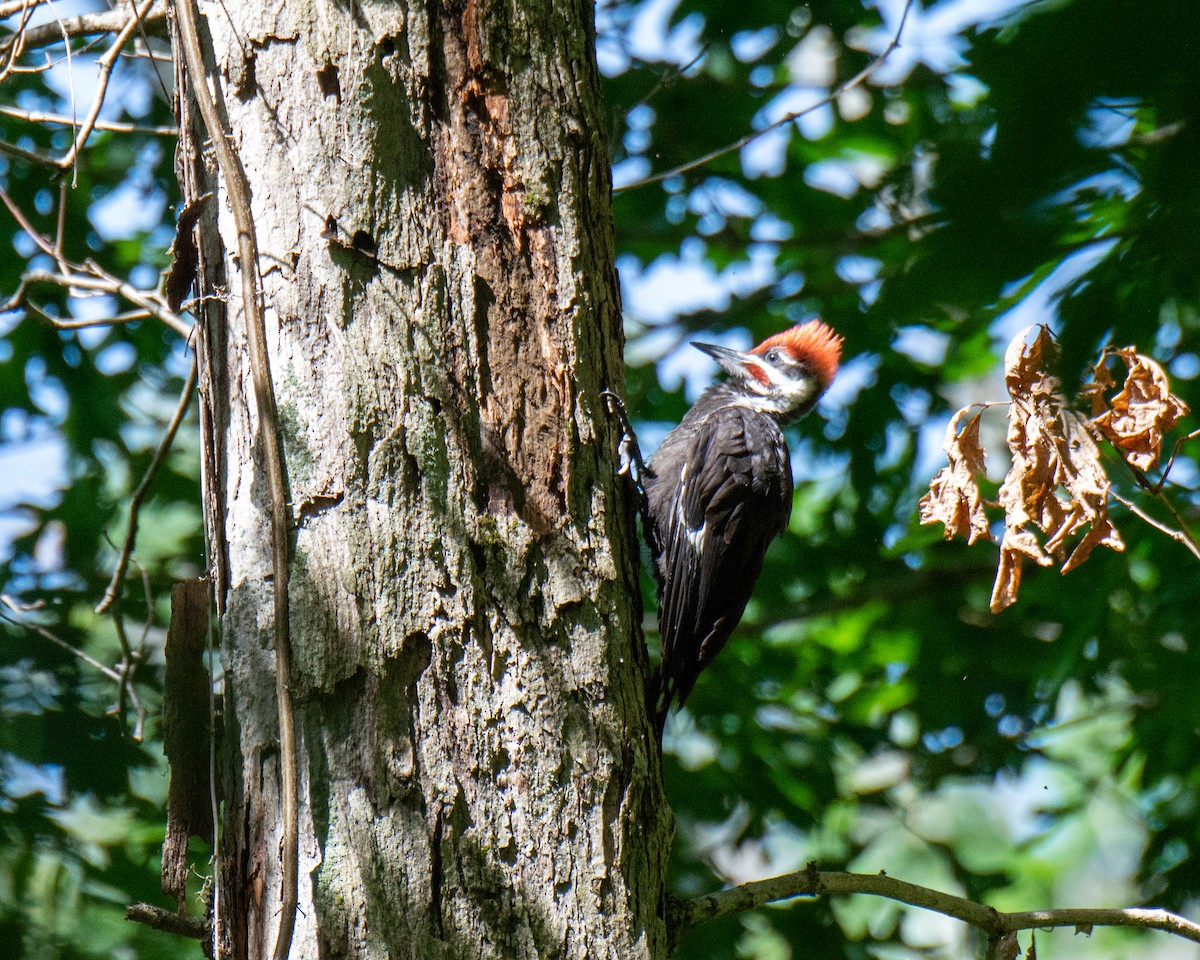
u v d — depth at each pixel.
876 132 15.27
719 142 14.78
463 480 5.63
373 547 5.46
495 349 5.85
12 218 13.34
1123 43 3.22
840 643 16.27
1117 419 6.51
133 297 8.44
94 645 12.61
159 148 13.49
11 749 11.09
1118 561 12.39
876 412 15.40
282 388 5.63
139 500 8.64
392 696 5.34
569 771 5.50
